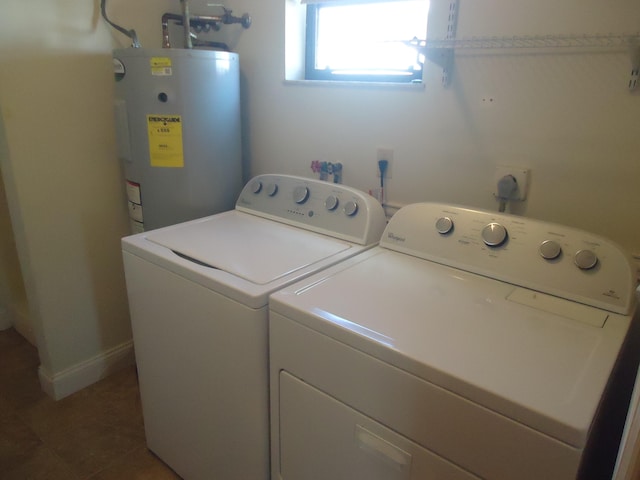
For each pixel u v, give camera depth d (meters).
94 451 1.71
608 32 1.16
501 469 0.78
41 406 1.93
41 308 1.82
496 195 1.42
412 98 1.51
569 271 1.09
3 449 1.71
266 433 1.20
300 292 1.09
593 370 0.82
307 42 1.86
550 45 1.24
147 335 1.44
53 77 1.66
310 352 1.01
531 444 0.73
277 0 1.75
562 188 1.31
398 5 1.63
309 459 1.10
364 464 0.98
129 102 1.65
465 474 0.83
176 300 1.28
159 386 1.48
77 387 2.02
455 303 1.06
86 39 1.72
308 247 1.39
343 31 1.79
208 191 1.77
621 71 1.16
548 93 1.27
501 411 0.75
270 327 1.09
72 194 1.81
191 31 1.92
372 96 1.60
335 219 1.50
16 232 1.75
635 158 1.19
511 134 1.36
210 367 1.25
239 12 1.88
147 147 1.68
